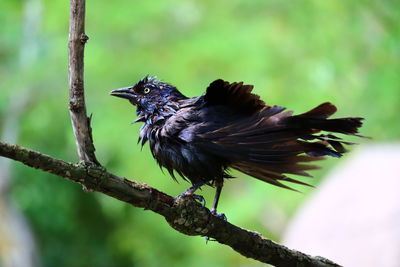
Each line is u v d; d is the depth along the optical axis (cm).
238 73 1645
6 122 1845
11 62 1817
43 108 1805
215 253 1755
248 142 643
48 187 1964
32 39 1786
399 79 1633
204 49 1639
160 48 1689
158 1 1672
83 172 574
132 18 1670
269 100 1622
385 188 1276
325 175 1595
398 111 1633
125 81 1672
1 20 1825
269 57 1644
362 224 1228
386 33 1669
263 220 1645
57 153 1880
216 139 654
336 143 641
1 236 1839
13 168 1909
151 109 728
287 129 634
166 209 613
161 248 1952
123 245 2005
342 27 1675
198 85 1625
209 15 1708
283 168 644
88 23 1681
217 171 682
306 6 1675
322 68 1623
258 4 1702
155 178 1661
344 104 1648
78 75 583
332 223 1270
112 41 1692
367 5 1662
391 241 1171
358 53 1680
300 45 1677
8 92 1778
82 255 2103
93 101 1686
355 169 1391
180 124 680
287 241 1309
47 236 2050
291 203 1593
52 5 1655
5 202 1867
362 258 1184
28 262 1859
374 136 1631
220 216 693
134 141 1662
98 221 2136
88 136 583
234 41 1650
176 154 688
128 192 594
